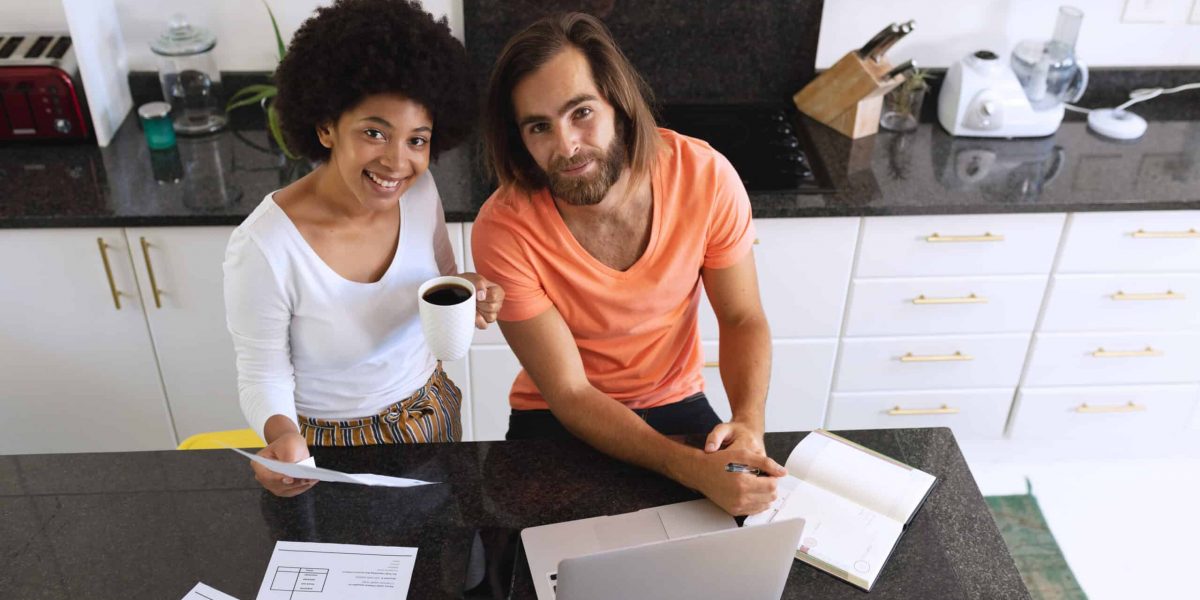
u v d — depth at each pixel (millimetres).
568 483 1472
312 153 1496
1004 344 2605
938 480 1484
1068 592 2434
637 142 1547
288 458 1366
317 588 1297
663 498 1442
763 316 1778
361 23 1331
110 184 2338
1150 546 2570
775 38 2719
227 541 1367
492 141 1561
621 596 1179
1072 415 2756
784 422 2742
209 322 2408
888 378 2662
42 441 2580
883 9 2689
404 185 1464
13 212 2199
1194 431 2818
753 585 1223
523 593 1288
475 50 2672
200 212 2227
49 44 2475
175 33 2451
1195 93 2834
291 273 1460
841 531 1379
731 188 1680
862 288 2479
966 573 1325
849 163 2502
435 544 1363
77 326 2383
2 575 1316
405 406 1682
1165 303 2537
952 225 2377
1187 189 2408
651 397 1846
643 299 1685
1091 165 2514
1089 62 2807
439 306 1401
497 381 2584
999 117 2590
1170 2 2689
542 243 1619
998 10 2695
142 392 2521
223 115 2625
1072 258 2449
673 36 2703
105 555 1347
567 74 1433
